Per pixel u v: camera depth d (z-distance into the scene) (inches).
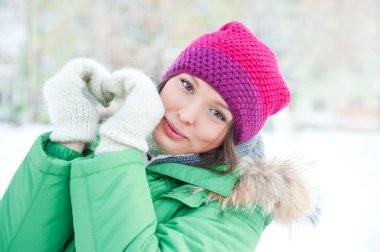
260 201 40.8
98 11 388.8
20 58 352.5
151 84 40.6
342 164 226.4
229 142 43.1
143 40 394.0
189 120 41.3
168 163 44.8
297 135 365.1
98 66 42.2
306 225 43.4
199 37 45.5
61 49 382.0
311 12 492.7
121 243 34.5
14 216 36.3
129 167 37.0
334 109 526.3
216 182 42.3
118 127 37.9
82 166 36.0
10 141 209.6
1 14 366.0
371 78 534.3
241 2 454.3
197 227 39.1
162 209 41.9
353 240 116.5
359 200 158.4
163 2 394.9
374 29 515.5
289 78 513.7
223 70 41.7
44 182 35.8
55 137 37.9
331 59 514.9
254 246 42.3
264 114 45.1
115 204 35.5
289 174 42.6
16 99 330.6
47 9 377.1
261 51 44.6
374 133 469.1
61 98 38.6
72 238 39.8
